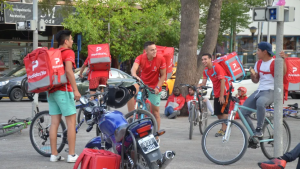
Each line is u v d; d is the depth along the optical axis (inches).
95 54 429.4
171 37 942.4
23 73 739.4
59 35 250.1
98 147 209.3
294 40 1373.0
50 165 243.9
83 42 902.4
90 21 858.1
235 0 702.5
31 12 847.1
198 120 365.7
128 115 281.1
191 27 512.7
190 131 348.2
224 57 347.3
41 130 270.1
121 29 886.4
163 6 925.8
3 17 820.0
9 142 321.4
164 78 300.8
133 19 885.8
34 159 260.8
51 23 851.4
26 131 374.6
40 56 237.8
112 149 209.6
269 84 267.1
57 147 267.3
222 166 250.2
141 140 177.0
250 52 1302.9
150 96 301.1
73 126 251.1
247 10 1034.1
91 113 210.8
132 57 948.0
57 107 251.9
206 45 529.3
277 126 249.6
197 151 295.7
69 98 247.8
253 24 1285.7
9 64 952.9
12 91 704.4
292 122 478.6
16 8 828.0
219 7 531.2
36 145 272.1
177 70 516.7
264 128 268.2
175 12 971.3
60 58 240.1
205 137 260.1
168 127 423.2
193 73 512.4
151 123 180.9
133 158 179.9
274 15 243.3
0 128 334.0
